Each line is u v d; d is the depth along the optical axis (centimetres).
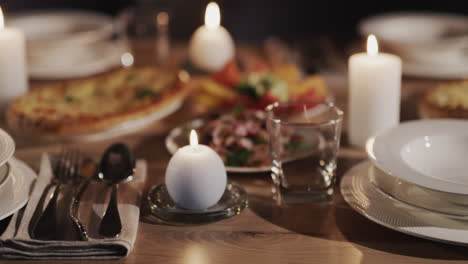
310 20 293
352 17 291
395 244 88
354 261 85
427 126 99
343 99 132
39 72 143
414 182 86
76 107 124
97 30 153
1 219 88
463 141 96
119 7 277
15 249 85
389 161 90
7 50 126
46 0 275
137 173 102
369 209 90
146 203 96
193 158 91
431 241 88
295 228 91
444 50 143
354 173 99
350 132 113
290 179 98
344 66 150
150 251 87
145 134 119
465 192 83
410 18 161
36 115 117
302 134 110
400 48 146
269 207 95
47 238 86
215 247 88
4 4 270
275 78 124
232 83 129
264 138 107
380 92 110
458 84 128
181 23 233
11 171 97
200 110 129
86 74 147
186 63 153
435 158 95
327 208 95
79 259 85
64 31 162
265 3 287
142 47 167
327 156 96
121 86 135
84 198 95
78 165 104
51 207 89
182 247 88
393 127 99
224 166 98
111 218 88
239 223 92
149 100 124
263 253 87
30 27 160
